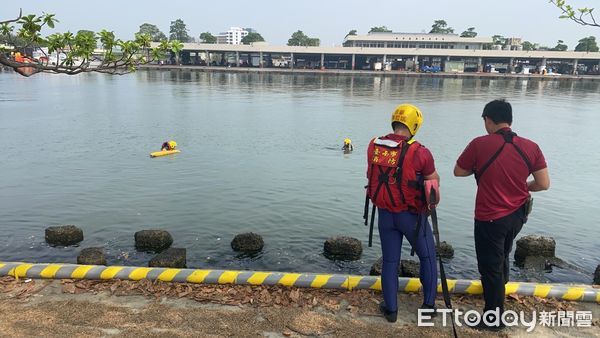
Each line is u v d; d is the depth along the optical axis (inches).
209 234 304.5
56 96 1441.9
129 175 462.6
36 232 304.8
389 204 143.8
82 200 374.9
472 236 305.7
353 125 882.1
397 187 141.3
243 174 471.8
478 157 143.0
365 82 2652.6
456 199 383.9
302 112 1103.0
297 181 443.5
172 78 2728.8
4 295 164.4
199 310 156.3
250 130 799.7
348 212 351.3
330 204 370.0
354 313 156.4
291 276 175.5
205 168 498.9
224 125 858.1
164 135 731.4
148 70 3681.1
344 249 273.3
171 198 382.3
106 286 172.4
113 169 489.4
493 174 139.1
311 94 1694.1
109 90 1738.4
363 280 172.9
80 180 439.8
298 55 4608.8
